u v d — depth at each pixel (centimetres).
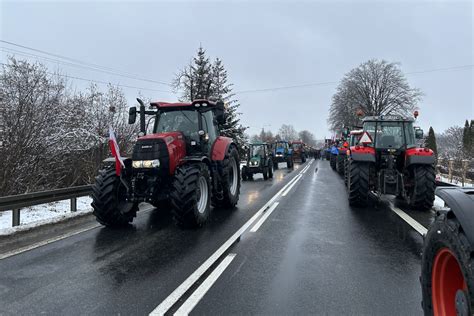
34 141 907
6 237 595
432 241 279
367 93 5234
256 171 1702
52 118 992
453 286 271
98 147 1225
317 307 343
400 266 457
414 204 816
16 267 450
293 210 846
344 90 5516
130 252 513
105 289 384
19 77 944
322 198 1041
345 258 488
